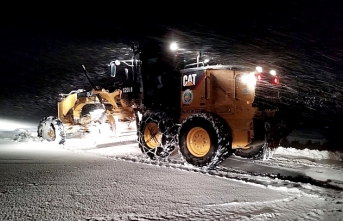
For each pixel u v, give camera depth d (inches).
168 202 220.1
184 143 326.6
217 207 213.6
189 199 226.2
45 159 345.4
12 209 203.6
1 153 381.4
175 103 378.6
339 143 464.1
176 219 194.7
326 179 288.2
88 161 337.7
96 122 469.4
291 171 314.5
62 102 516.4
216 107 327.6
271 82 338.0
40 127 487.8
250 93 326.3
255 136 315.0
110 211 203.6
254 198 231.6
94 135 469.7
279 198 233.1
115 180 265.1
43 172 286.2
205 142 317.4
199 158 315.0
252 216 200.8
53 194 230.1
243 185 261.4
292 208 215.9
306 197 237.8
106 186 249.4
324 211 211.9
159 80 394.9
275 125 332.8
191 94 343.3
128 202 218.5
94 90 479.8
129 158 358.9
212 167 309.9
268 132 324.8
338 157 373.7
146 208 209.3
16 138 513.7
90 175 279.0
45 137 481.7
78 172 288.4
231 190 247.6
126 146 451.2
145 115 367.9
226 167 327.0
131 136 484.4
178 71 382.6
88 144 470.0
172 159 358.3
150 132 365.4
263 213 205.9
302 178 288.8
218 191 244.2
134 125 468.1
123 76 482.9
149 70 402.6
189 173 294.7
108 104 482.0
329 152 386.0
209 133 310.2
